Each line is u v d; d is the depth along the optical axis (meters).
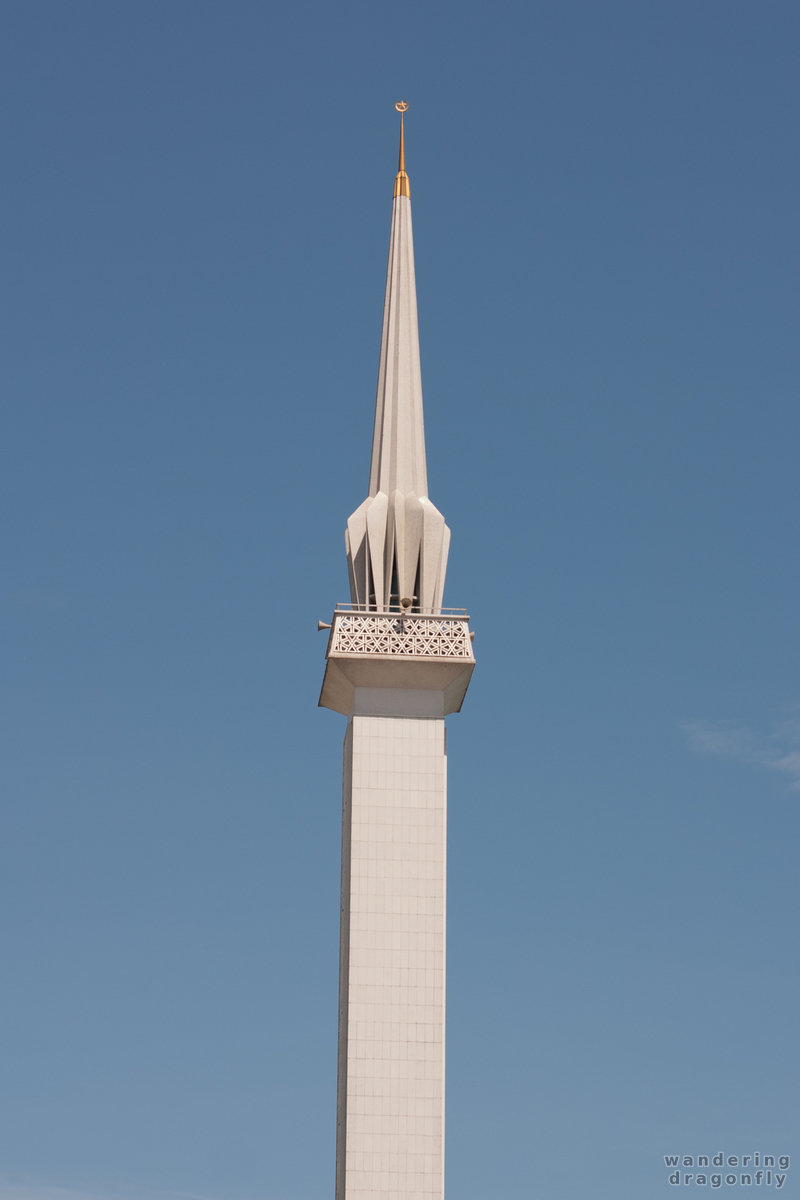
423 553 105.00
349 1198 95.50
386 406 108.75
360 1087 97.00
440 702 102.50
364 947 98.94
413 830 100.62
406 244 113.00
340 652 101.19
